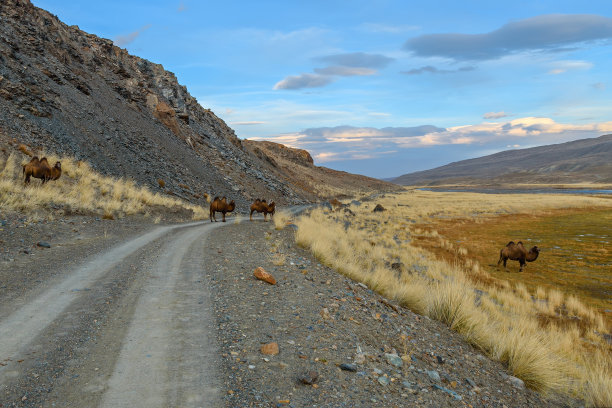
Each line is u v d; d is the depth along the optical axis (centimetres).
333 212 4462
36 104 2392
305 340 461
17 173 1481
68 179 1789
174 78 6769
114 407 295
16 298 545
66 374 342
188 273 771
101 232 1210
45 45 3494
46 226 1101
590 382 541
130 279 696
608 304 1344
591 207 4916
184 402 307
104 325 468
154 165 3294
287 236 1567
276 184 7175
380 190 15975
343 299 695
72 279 666
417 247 2498
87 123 2872
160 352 399
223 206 2073
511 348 591
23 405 288
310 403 322
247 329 479
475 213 4828
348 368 396
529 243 2625
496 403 425
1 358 364
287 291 686
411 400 362
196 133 5816
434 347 566
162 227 1558
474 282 1658
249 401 314
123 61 5456
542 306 1320
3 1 3347
